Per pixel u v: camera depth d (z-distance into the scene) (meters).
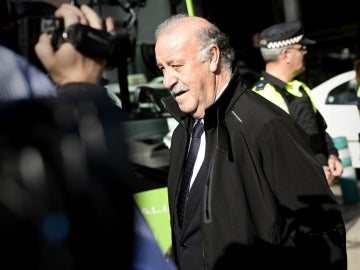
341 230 2.29
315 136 3.47
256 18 11.62
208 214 2.26
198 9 4.16
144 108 3.79
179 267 2.46
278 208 2.24
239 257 2.21
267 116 2.28
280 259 2.22
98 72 1.24
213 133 2.36
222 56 2.44
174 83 2.41
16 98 1.09
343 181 7.36
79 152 1.08
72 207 1.06
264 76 3.57
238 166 2.26
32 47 1.21
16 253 1.02
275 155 2.24
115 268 1.12
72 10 1.25
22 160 1.04
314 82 14.85
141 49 3.87
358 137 8.26
